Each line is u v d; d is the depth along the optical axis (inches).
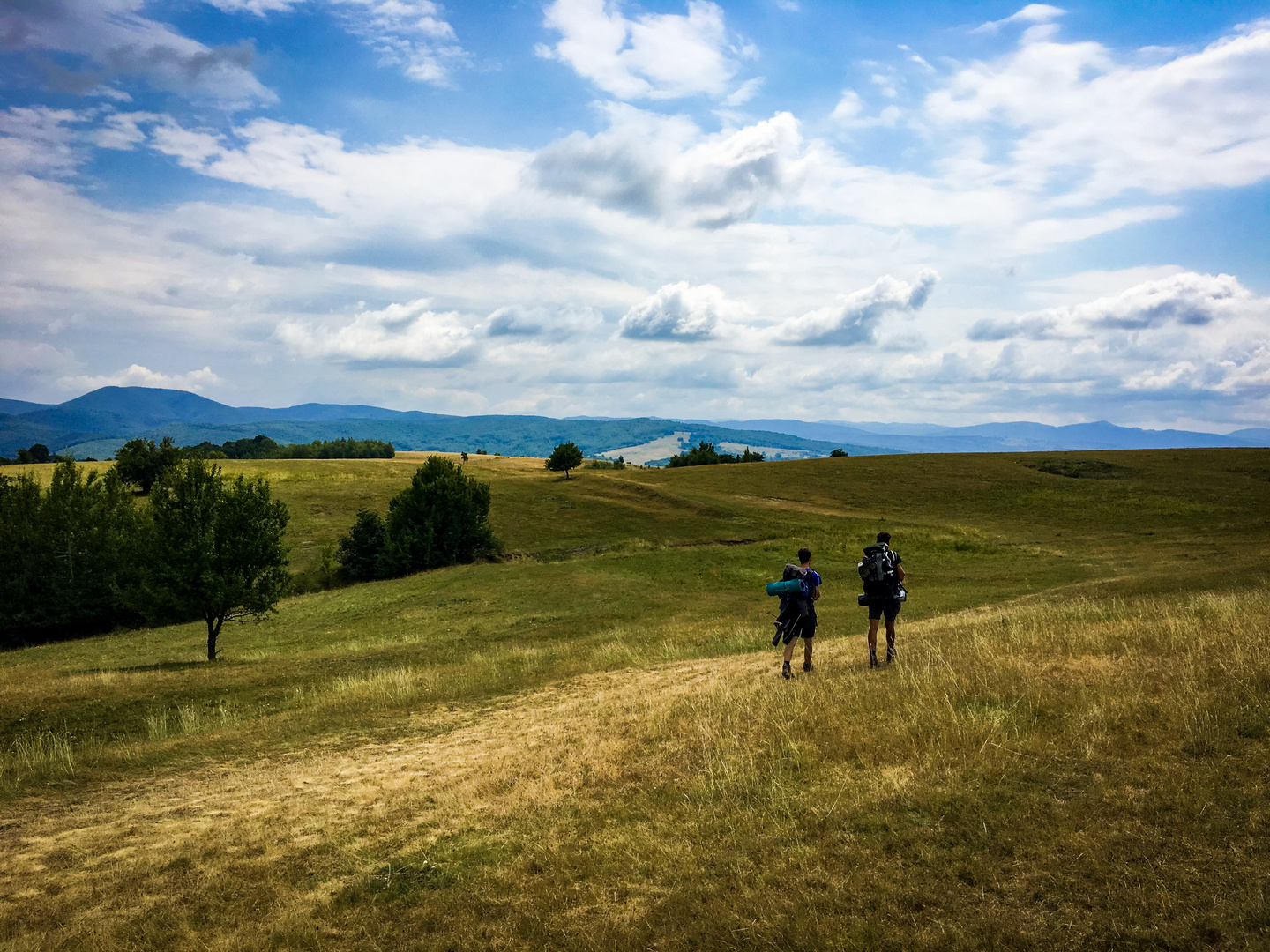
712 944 170.1
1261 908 152.9
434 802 300.5
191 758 434.3
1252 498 2436.0
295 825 289.0
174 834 295.6
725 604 1190.3
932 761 256.4
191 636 1348.4
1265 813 192.1
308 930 199.2
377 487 2920.8
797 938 165.3
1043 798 218.1
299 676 702.5
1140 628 455.8
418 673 674.2
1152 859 179.3
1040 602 864.3
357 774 370.3
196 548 940.0
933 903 174.2
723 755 299.3
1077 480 2896.2
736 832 225.8
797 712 340.8
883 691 358.9
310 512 2504.9
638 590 1368.1
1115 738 255.1
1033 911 166.2
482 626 1120.8
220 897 227.8
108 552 1571.1
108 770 418.0
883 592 449.4
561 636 960.3
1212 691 288.8
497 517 2484.0
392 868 236.2
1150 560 1446.9
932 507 2657.5
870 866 194.2
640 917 185.5
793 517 2449.6
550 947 177.9
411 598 1464.1
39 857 282.7
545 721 446.3
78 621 1568.7
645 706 429.4
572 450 3476.9
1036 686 331.3
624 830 240.8
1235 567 1051.3
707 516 2486.5
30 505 1561.3
